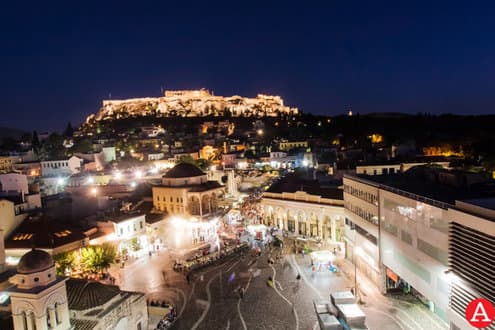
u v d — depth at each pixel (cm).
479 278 3556
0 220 7050
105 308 4431
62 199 9606
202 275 6844
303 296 5778
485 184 5566
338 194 9000
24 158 18838
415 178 6581
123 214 8806
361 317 4425
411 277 4991
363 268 6612
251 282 6406
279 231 9731
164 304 5572
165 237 9419
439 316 4888
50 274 3953
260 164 18350
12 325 4038
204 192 9856
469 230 3703
